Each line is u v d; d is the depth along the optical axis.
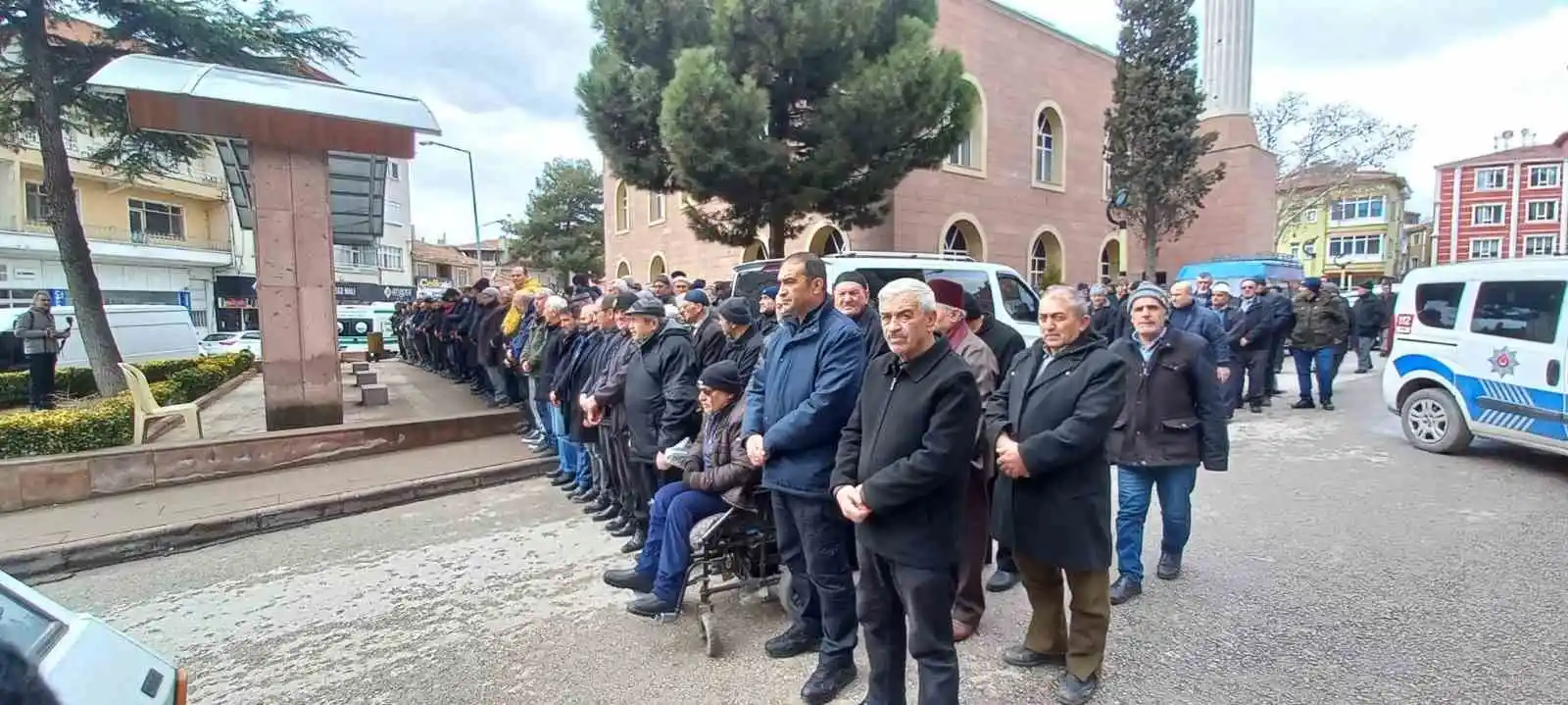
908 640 2.81
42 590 4.65
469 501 6.44
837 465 2.85
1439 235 59.34
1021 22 21.33
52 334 10.48
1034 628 3.36
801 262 3.26
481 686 3.31
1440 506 5.51
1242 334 9.62
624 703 3.14
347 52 11.94
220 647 3.80
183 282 34.62
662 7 11.49
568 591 4.40
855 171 11.70
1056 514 3.00
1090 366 2.98
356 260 45.50
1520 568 4.29
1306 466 6.81
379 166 11.02
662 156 11.91
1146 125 16.36
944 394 2.52
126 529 5.36
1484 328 6.74
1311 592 4.01
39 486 5.93
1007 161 21.02
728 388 3.75
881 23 11.59
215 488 6.37
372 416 9.28
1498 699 2.95
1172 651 3.41
